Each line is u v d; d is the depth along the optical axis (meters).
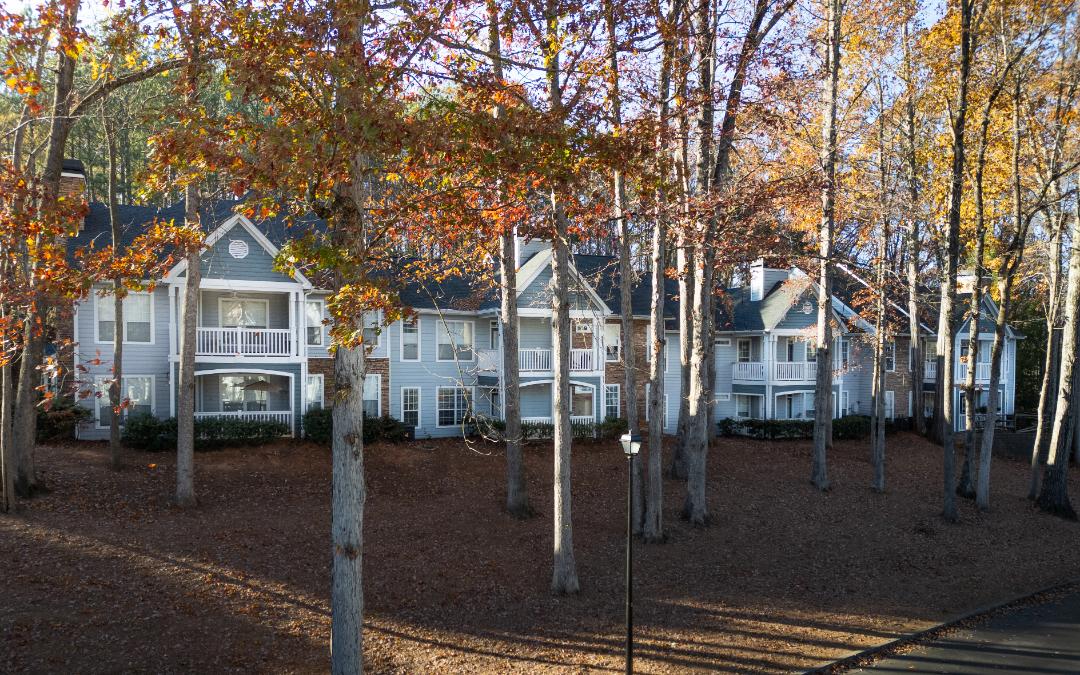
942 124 26.84
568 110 9.52
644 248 21.30
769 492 23.12
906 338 40.34
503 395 29.53
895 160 27.11
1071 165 21.28
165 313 24.39
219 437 23.38
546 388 31.95
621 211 16.89
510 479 19.66
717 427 34.47
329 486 20.81
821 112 23.23
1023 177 23.50
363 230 9.11
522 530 18.56
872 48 24.67
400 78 8.81
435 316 29.58
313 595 13.91
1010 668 11.75
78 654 10.80
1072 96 20.47
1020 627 13.92
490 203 11.12
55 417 22.09
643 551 17.58
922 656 12.30
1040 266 32.00
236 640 11.89
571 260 26.91
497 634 12.87
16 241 9.55
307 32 7.67
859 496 23.50
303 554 15.80
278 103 8.25
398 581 14.98
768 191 15.98
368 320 28.11
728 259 18.94
